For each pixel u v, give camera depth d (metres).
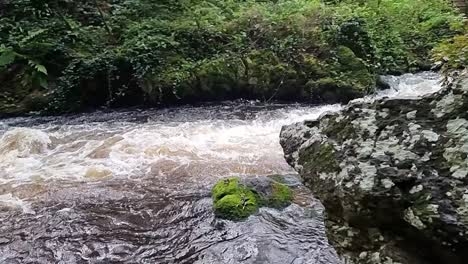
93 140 6.76
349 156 1.89
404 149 1.76
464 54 5.05
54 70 8.77
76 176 5.48
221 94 9.05
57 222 4.40
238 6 11.18
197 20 9.76
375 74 9.87
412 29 12.09
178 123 7.66
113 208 4.66
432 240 1.59
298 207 4.49
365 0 12.52
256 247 3.89
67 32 9.12
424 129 1.76
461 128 1.68
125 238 4.12
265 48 9.57
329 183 1.92
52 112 8.32
